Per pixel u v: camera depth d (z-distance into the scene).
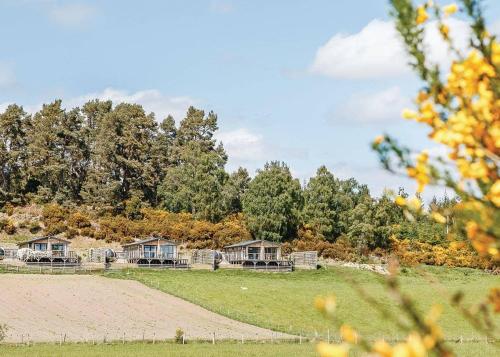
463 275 90.25
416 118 4.20
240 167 145.00
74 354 43.09
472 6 4.36
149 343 50.16
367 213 104.31
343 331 3.20
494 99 4.11
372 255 102.69
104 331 54.53
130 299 67.06
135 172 130.62
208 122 149.12
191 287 75.38
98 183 123.94
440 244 99.56
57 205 111.81
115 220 109.56
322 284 82.81
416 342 3.07
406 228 103.50
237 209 125.38
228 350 46.94
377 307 3.65
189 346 49.00
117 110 133.25
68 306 62.06
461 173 3.97
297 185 115.88
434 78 4.26
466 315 4.08
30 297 63.41
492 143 3.93
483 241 4.08
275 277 87.94
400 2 4.39
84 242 103.81
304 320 65.88
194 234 107.50
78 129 131.88
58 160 125.81
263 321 63.72
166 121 151.50
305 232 110.75
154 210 121.25
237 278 84.81
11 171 119.69
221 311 65.56
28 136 126.06
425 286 80.06
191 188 122.62
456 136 3.95
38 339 49.53
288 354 45.31
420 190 4.18
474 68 4.11
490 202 4.08
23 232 104.75
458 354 45.97
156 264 89.56
